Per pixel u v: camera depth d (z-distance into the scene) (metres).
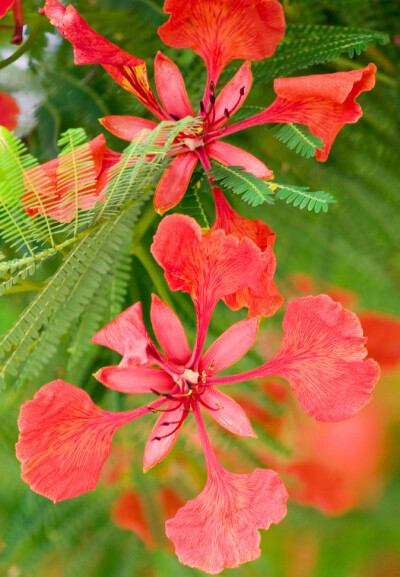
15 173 0.54
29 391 0.64
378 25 0.64
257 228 0.56
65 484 0.55
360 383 0.55
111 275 0.60
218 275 0.55
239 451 0.68
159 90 0.58
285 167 0.65
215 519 0.56
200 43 0.57
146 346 0.55
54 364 0.64
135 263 0.63
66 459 0.55
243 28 0.57
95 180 0.56
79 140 0.53
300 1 0.63
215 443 0.68
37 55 0.65
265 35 0.57
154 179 0.56
